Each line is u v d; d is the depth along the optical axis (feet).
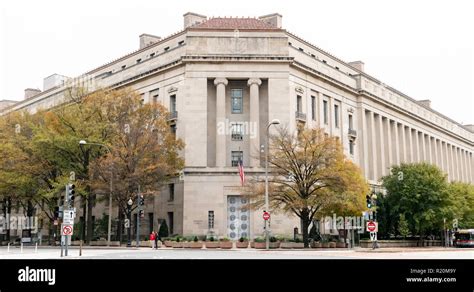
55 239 200.75
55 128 181.27
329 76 220.02
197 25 205.57
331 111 223.92
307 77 207.62
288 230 178.70
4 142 188.96
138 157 167.53
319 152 151.64
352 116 242.17
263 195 152.25
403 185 215.10
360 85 245.86
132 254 113.39
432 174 218.79
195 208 180.75
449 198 211.82
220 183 182.39
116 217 214.90
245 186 156.35
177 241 164.04
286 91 190.39
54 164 187.21
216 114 190.19
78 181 172.45
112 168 163.32
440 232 240.12
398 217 213.66
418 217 208.85
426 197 211.61
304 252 122.93
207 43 192.03
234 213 182.09
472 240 214.28
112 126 175.22
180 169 181.47
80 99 188.44
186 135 187.21
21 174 183.11
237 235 180.34
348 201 148.56
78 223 216.33
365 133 246.88
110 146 170.30
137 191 170.71
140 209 162.50
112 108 180.55
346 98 237.86
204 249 148.97
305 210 153.69
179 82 196.24
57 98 256.73
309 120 205.16
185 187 182.39
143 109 179.73
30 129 197.47
